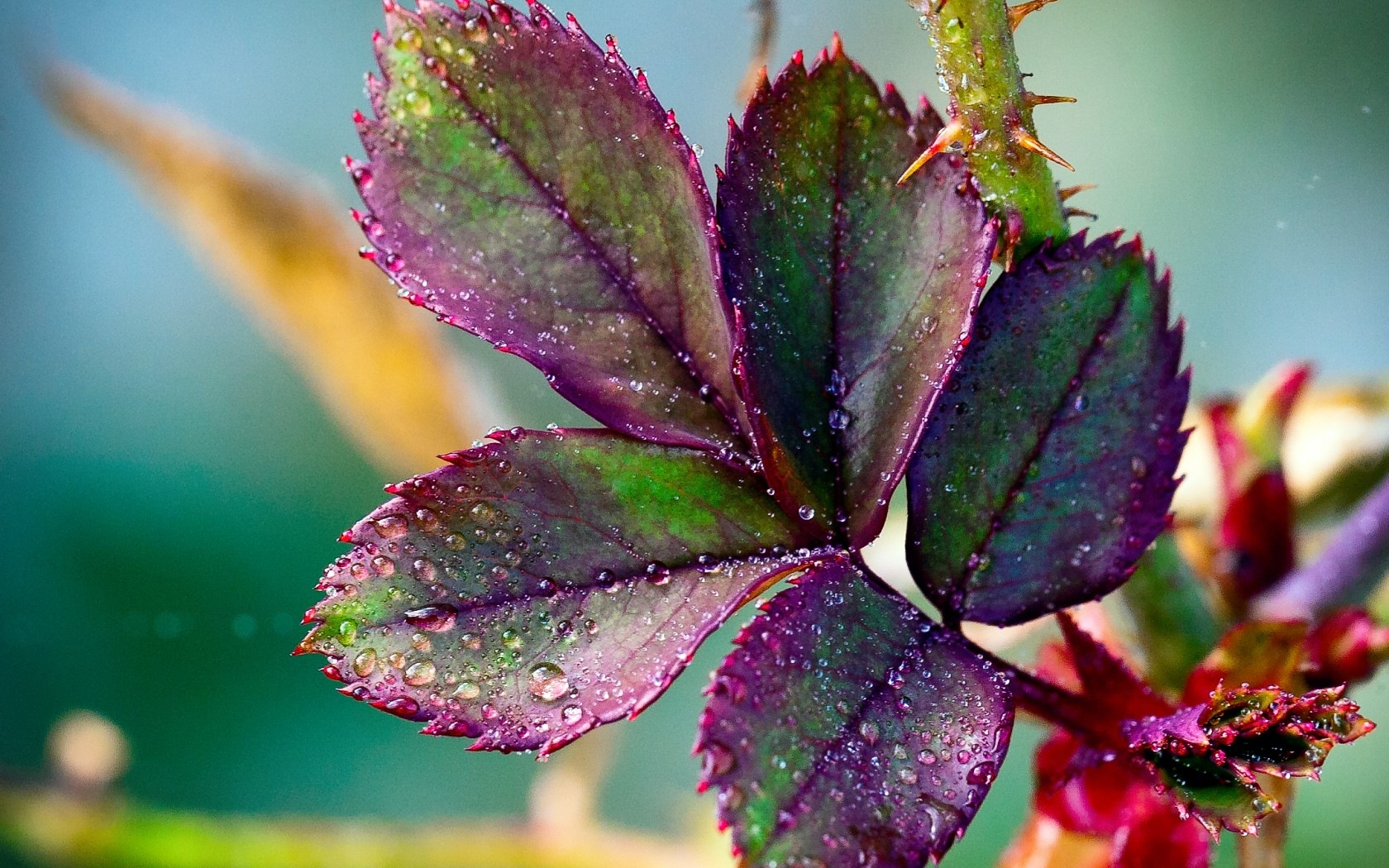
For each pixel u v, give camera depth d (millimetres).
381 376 303
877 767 203
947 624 216
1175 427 218
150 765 459
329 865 286
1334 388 309
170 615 486
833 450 214
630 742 425
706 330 214
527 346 213
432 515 209
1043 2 215
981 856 403
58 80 296
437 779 450
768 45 244
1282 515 259
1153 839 222
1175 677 239
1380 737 401
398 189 213
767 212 215
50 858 285
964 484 217
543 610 208
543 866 294
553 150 213
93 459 507
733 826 199
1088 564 216
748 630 205
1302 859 392
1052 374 218
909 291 214
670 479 212
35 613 478
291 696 474
